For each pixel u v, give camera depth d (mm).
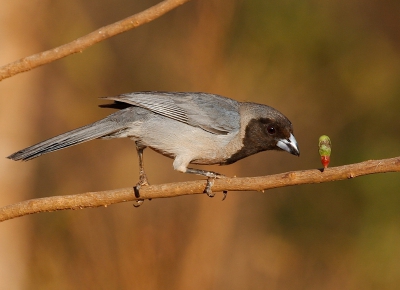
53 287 13055
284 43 14867
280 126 9203
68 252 13211
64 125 15953
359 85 15609
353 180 15008
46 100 15766
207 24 14352
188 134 8969
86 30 15008
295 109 15703
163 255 12383
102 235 13000
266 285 14469
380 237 14609
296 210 15477
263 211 15500
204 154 9117
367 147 15305
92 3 17656
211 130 9031
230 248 13883
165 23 16062
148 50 16375
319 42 15117
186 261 12578
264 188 7199
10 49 13742
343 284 14617
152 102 8867
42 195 15711
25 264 13805
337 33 15453
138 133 9000
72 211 13414
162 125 8938
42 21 14289
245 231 14953
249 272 14500
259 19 14609
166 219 13125
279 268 14836
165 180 16547
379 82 15578
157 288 12062
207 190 7395
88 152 16484
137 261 12172
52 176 15906
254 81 14789
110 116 8875
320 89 15625
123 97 8883
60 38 14602
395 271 14367
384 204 14672
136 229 12664
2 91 13836
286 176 7039
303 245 15234
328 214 15305
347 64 15562
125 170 16531
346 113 15734
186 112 8977
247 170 15531
